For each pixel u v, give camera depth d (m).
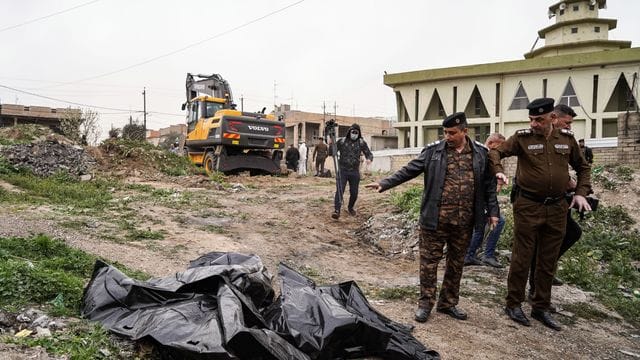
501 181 4.41
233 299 3.19
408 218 8.64
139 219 7.83
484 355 4.00
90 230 6.78
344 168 9.45
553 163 4.64
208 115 17.58
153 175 14.13
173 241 6.68
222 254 4.47
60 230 6.52
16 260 4.54
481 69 25.38
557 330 4.76
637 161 10.76
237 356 2.82
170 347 2.88
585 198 4.88
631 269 6.62
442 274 6.36
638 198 8.75
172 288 3.57
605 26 28.22
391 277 6.23
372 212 9.77
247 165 16.56
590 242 7.37
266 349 2.86
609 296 5.85
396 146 39.09
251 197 11.22
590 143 14.48
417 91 27.97
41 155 13.10
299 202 10.77
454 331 4.44
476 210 4.63
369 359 3.56
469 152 4.68
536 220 4.70
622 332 4.93
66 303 3.71
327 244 7.72
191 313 3.20
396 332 3.77
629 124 10.88
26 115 43.94
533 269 5.39
